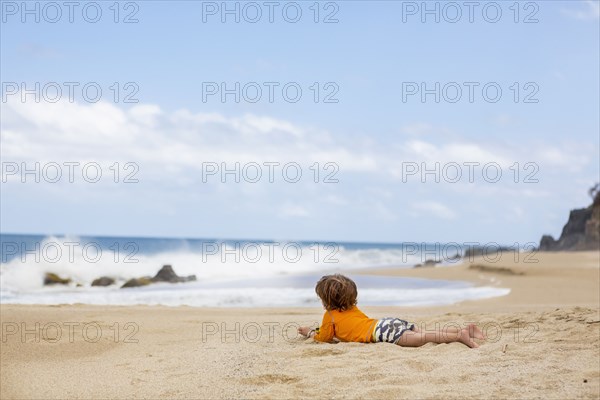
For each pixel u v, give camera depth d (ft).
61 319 24.97
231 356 17.70
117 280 66.59
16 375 16.05
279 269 95.66
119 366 16.99
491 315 25.03
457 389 13.12
